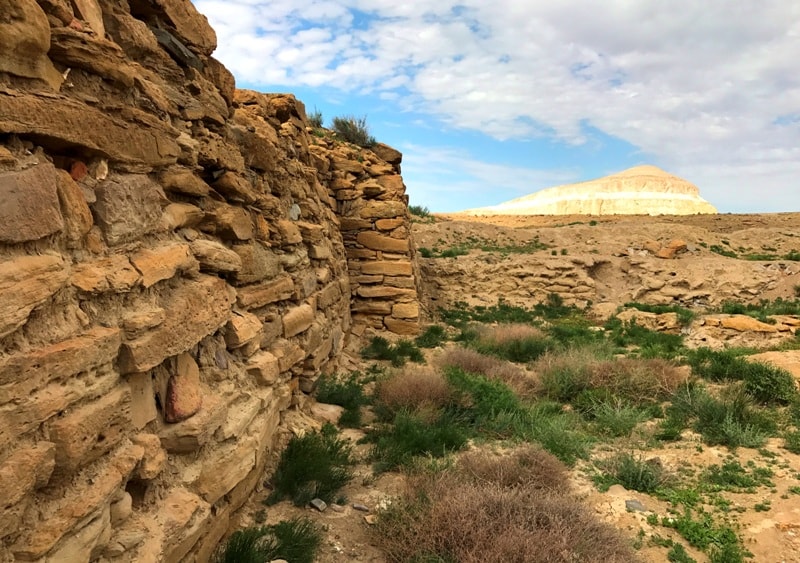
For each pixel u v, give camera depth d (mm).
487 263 22000
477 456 5820
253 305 5609
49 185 2584
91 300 2869
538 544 3895
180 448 3553
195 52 4945
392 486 5422
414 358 11438
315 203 9781
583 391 8852
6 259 2318
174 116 4332
